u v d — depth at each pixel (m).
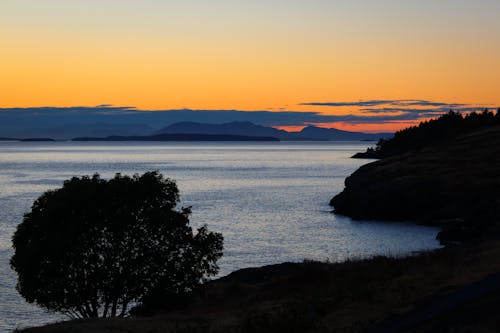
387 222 91.06
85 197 35.66
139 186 37.34
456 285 18.72
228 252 67.38
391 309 18.31
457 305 15.60
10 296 48.31
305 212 104.12
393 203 93.94
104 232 36.00
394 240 73.75
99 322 26.94
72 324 26.75
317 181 173.88
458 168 100.38
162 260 36.16
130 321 27.06
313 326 19.05
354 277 27.06
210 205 114.94
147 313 35.81
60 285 35.09
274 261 62.00
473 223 75.06
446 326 14.20
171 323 25.98
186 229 37.75
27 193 137.00
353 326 17.50
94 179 37.94
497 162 101.50
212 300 34.56
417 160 111.06
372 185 98.12
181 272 36.41
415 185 94.31
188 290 36.84
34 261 34.78
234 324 22.91
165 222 36.66
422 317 15.73
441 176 97.12
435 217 88.12
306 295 26.38
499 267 20.22
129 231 35.97
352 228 84.88
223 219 94.81
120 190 36.53
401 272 24.97
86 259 35.53
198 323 24.33
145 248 36.06
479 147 113.06
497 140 115.94
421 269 24.44
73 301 35.59
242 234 80.06
